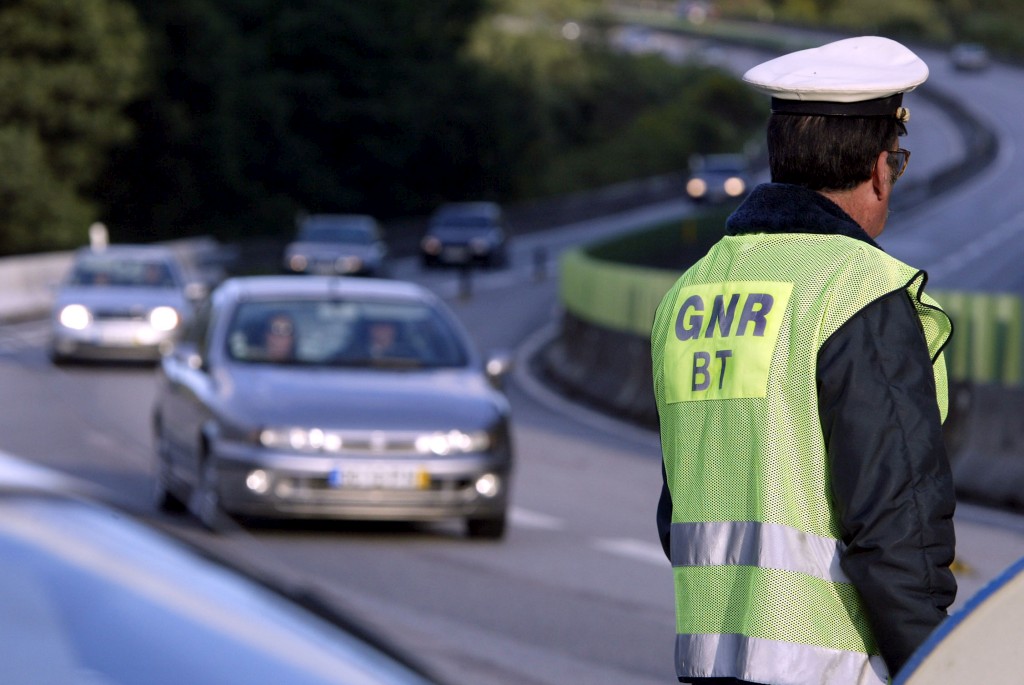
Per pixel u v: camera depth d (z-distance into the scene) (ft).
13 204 274.98
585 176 588.50
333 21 408.46
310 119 406.21
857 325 16.70
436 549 58.54
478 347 166.09
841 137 18.03
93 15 290.97
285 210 368.07
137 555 11.58
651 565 57.11
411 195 427.33
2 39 286.66
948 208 407.03
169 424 65.21
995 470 78.07
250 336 64.90
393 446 58.75
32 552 10.93
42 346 141.69
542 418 109.81
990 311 81.82
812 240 17.67
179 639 11.24
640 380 115.14
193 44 336.70
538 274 280.92
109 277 132.87
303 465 58.03
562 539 61.87
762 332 17.33
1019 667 13.58
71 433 79.36
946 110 644.69
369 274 226.38
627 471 83.92
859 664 16.61
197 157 345.72
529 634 45.68
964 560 59.16
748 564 17.08
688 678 17.37
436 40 428.56
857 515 16.12
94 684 10.47
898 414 16.28
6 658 10.29
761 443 17.06
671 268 276.21
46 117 289.94
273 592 12.96
